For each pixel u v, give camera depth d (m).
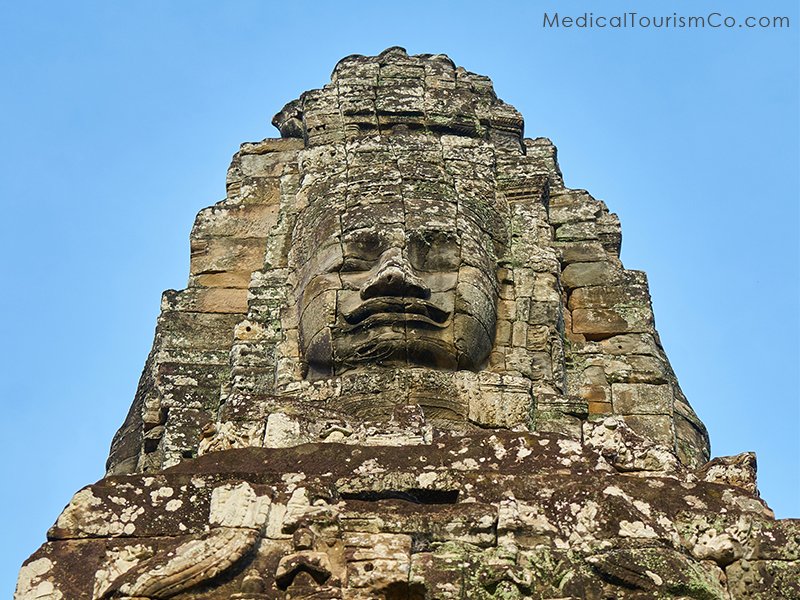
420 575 12.21
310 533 12.54
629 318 17.05
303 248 16.42
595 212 17.91
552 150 18.69
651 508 13.09
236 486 12.93
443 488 13.18
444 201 16.44
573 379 16.50
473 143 17.44
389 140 17.22
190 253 17.59
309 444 13.62
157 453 16.08
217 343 16.84
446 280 15.84
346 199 16.45
